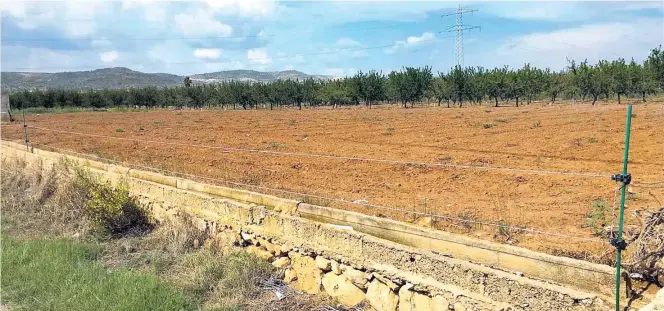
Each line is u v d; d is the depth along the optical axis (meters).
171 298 7.23
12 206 12.90
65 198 12.09
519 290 5.23
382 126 25.69
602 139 16.62
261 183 12.20
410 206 9.34
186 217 10.16
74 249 9.41
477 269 5.59
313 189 11.35
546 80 49.41
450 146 17.23
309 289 7.64
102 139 24.02
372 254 6.73
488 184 11.11
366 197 10.34
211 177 12.95
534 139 17.73
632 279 5.48
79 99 75.44
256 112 49.25
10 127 33.50
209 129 28.19
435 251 6.55
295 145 19.36
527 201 9.50
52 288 7.68
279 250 8.23
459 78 51.56
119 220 10.76
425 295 6.10
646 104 38.28
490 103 58.81
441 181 11.68
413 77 54.09
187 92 72.94
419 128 23.77
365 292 6.89
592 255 6.25
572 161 13.24
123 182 12.02
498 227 7.67
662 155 13.20
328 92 61.22
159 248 9.61
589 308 4.77
